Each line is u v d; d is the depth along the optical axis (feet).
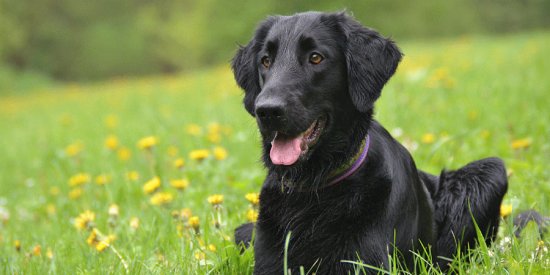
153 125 36.14
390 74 11.15
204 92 54.54
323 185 10.73
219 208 13.75
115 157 27.53
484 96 31.35
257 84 11.89
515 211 14.23
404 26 131.03
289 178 10.85
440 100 31.17
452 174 13.61
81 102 68.69
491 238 12.70
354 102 10.66
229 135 26.89
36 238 16.21
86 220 14.57
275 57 10.93
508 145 19.85
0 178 30.48
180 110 43.39
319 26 10.91
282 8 135.44
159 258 12.42
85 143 35.73
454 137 19.21
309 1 132.36
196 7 183.01
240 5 138.72
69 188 23.11
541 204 14.26
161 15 204.33
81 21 194.90
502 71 41.39
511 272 9.59
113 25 197.77
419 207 11.69
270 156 10.42
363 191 10.54
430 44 84.89
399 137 22.00
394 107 27.78
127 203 18.21
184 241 13.10
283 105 9.97
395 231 10.63
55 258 13.43
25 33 175.22
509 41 72.43
